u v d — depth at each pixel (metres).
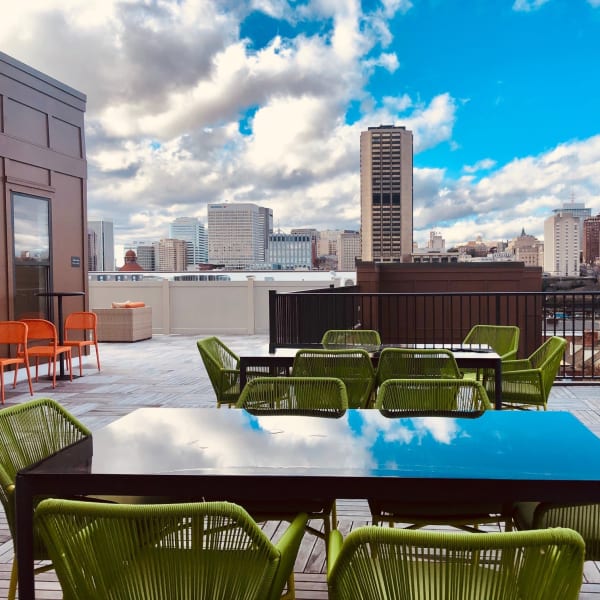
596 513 1.96
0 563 2.79
